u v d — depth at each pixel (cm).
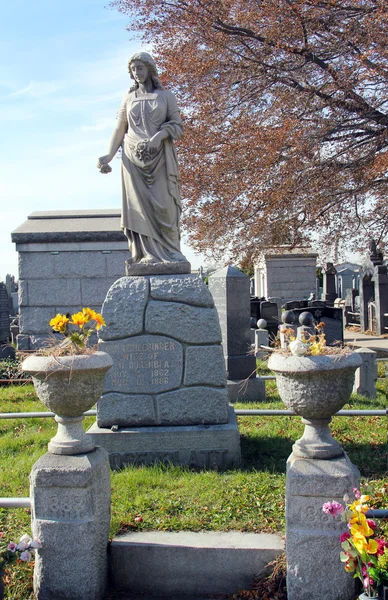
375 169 1336
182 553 386
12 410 848
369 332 1998
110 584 391
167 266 608
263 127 1510
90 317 386
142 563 388
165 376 586
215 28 1552
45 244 1221
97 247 1220
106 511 379
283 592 361
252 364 926
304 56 1480
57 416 373
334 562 330
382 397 903
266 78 1569
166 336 588
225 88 1612
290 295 2922
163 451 563
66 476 352
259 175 1503
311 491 331
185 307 587
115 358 588
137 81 623
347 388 339
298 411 346
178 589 387
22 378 1094
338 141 1572
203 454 561
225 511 442
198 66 1562
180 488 496
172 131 610
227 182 1606
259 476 521
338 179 1548
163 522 424
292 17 1420
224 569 384
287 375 340
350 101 1490
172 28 1594
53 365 347
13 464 600
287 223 1620
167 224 620
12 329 1780
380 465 557
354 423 722
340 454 346
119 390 587
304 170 1534
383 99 1483
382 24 1330
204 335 585
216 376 584
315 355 342
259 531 410
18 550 339
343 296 3331
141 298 591
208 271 2583
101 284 1228
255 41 1577
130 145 612
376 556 310
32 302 1229
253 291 3741
